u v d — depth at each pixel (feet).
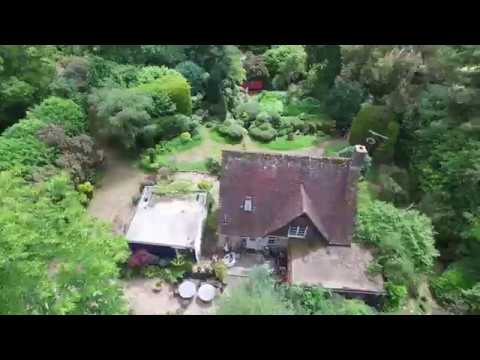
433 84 111.96
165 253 92.38
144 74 123.24
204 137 126.11
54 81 114.93
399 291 85.51
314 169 89.97
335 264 88.48
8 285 56.39
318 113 138.10
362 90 130.00
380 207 94.58
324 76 143.95
